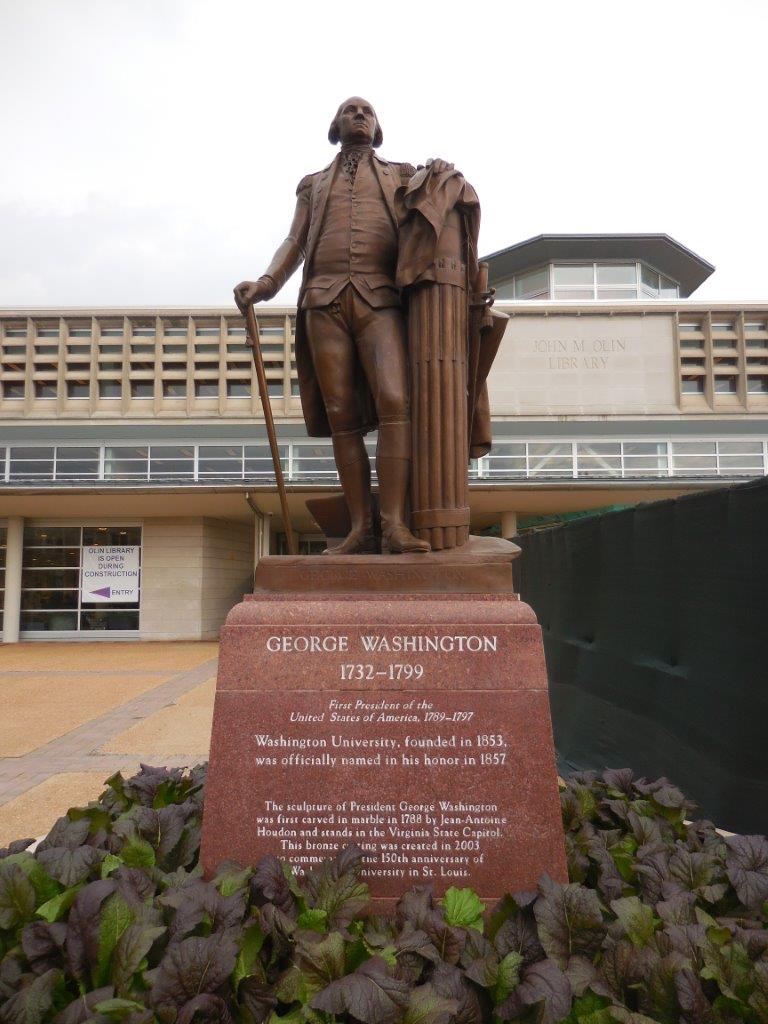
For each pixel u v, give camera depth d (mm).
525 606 2828
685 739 4625
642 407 22969
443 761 2656
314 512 3566
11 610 21109
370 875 2611
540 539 7605
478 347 3332
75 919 2062
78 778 6180
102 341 23797
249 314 3381
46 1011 1846
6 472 23125
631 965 2006
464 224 3246
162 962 1888
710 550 4410
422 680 2707
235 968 1987
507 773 2645
